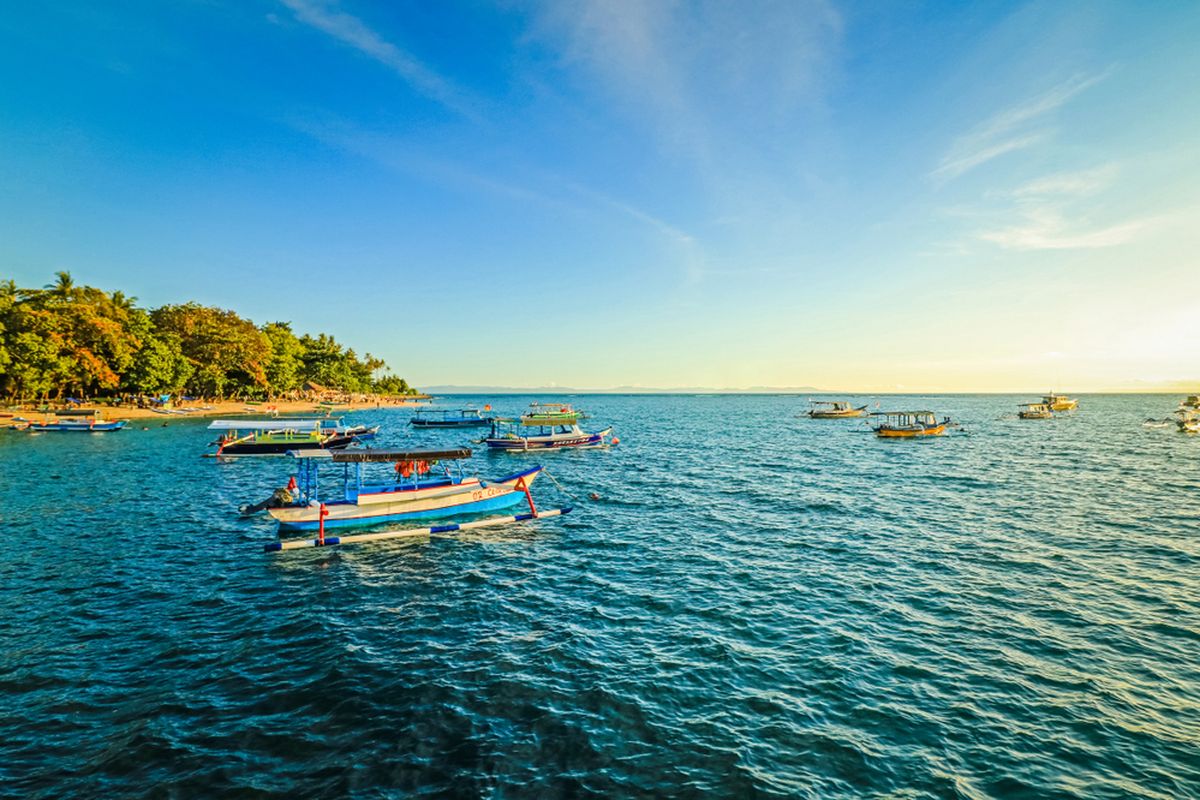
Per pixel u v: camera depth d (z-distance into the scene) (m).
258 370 116.62
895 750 10.71
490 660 14.03
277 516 25.17
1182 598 17.89
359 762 10.20
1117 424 104.00
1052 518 28.84
